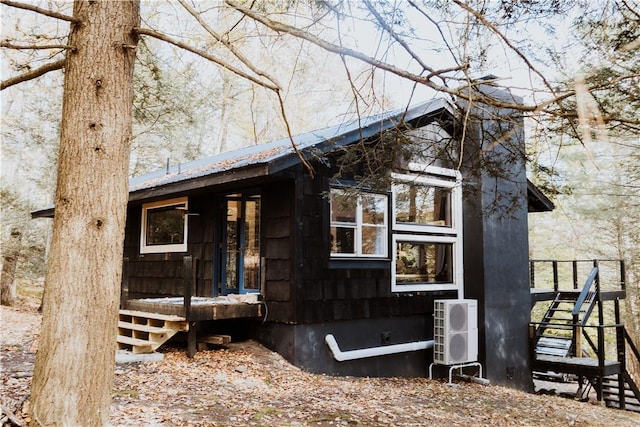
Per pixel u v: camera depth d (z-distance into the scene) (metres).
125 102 3.02
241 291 9.01
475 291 9.55
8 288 15.06
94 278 2.81
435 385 8.32
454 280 9.68
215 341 7.61
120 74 3.00
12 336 8.44
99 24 2.97
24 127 14.73
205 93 12.77
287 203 7.66
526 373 10.09
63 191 2.86
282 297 7.63
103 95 2.93
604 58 2.95
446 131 9.36
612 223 16.77
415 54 3.53
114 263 2.90
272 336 7.84
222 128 20.08
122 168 2.98
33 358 6.63
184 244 9.66
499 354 9.54
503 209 9.36
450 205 9.74
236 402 5.35
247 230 9.08
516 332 9.98
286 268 7.61
